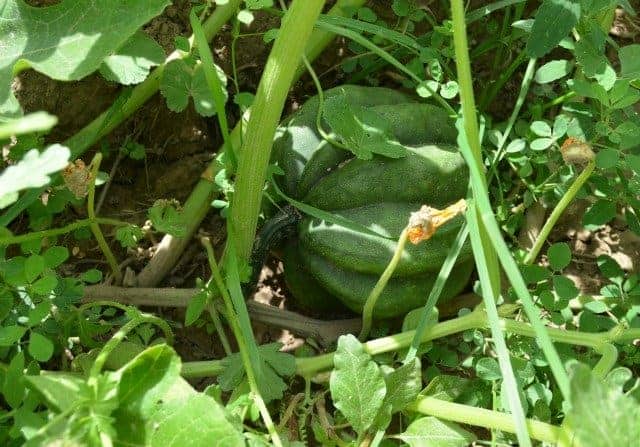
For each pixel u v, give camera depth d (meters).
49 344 0.48
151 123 0.68
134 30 0.50
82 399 0.42
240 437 0.43
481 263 0.49
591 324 0.57
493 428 0.52
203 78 0.59
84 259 0.65
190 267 0.66
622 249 0.67
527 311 0.46
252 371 0.52
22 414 0.46
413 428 0.52
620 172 0.59
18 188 0.40
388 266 0.53
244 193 0.55
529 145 0.63
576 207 0.67
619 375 0.47
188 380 0.60
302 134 0.60
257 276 0.61
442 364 0.58
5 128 0.36
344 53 0.70
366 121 0.57
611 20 0.62
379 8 0.71
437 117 0.60
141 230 0.57
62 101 0.65
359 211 0.57
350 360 0.50
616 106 0.55
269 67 0.50
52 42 0.51
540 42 0.54
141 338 0.59
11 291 0.52
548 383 0.56
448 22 0.62
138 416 0.43
